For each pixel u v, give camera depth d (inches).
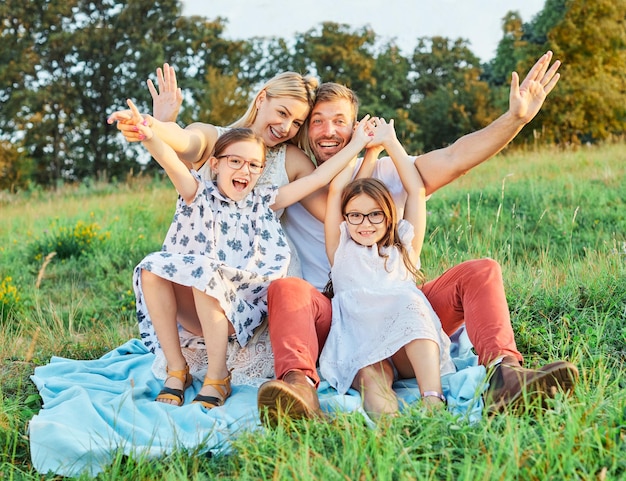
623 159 549.0
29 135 1349.7
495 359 118.0
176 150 145.5
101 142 1422.2
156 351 142.7
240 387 136.9
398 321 123.6
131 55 1406.3
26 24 1430.9
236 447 107.3
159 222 441.7
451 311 133.6
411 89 1670.8
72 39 1382.9
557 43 1005.8
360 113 1422.2
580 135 1115.3
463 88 1546.5
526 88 139.9
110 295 281.3
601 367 128.6
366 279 135.0
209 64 1498.5
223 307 128.8
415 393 126.0
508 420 100.2
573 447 96.3
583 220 333.1
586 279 182.4
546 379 107.6
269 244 142.1
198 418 119.9
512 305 172.6
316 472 95.6
